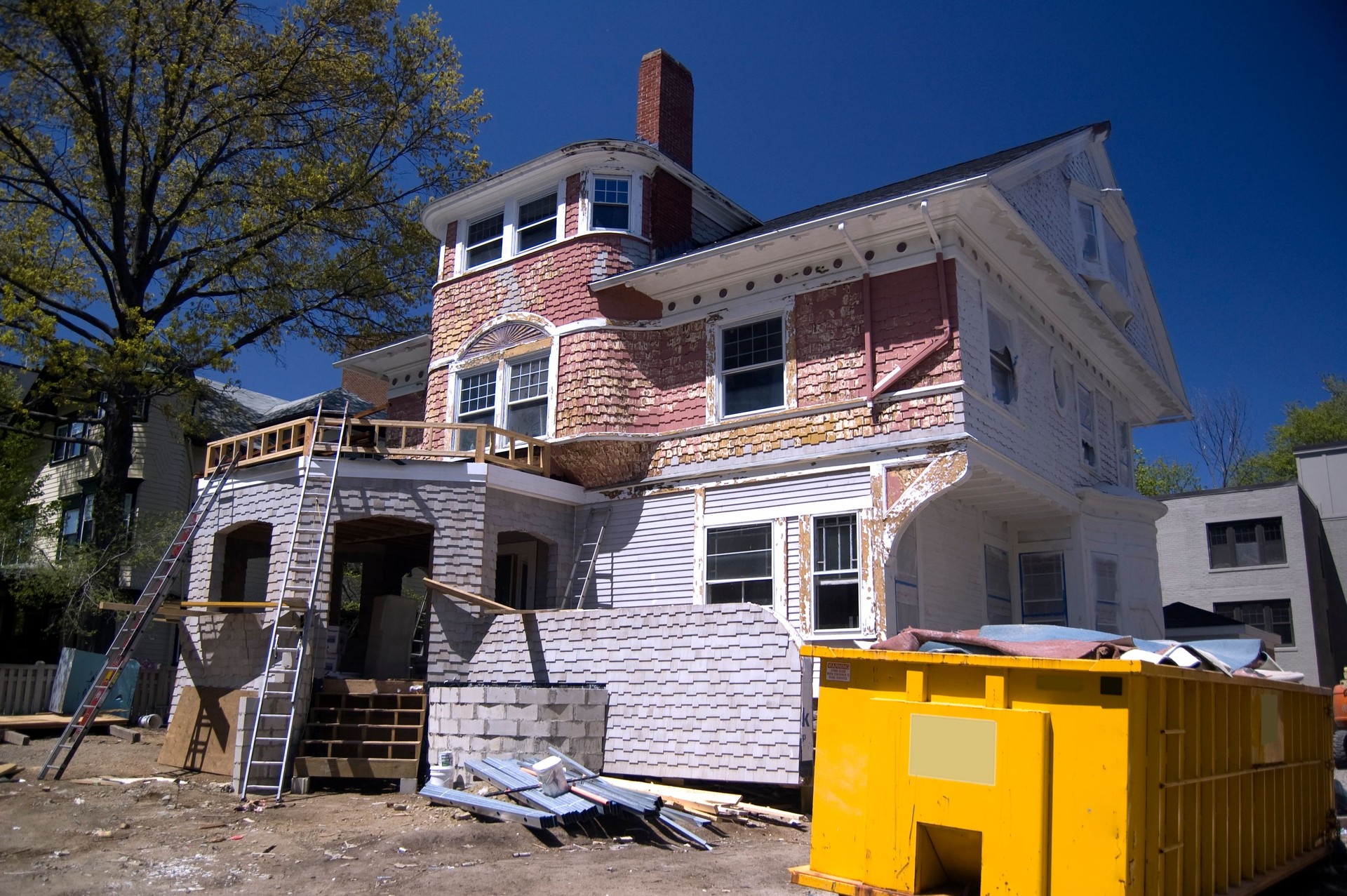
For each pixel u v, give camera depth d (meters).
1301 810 9.24
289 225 23.86
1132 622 18.02
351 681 13.30
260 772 11.92
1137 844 5.71
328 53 22.83
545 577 17.84
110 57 21.62
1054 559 17.72
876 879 6.41
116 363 20.16
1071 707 5.95
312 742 12.48
